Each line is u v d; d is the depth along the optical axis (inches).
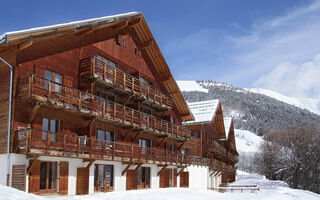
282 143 3125.0
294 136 3029.0
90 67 867.4
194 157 1584.6
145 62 1222.3
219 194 1124.5
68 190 809.5
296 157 2918.3
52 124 798.5
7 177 675.4
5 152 692.7
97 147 863.7
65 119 828.0
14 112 706.2
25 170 704.4
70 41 869.8
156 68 1298.0
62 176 794.2
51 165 772.6
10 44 669.3
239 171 3865.7
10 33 657.6
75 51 883.4
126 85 1016.2
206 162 1699.1
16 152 691.4
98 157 859.4
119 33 1080.8
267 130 7411.4
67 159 813.2
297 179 2896.2
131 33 1149.7
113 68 959.6
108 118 916.6
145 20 1127.6
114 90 1013.8
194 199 831.1
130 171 1045.8
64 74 837.8
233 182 2554.1
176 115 1435.8
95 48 960.3
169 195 855.7
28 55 748.0
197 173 1566.2
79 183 837.2
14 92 709.9
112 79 981.8
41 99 716.7
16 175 687.7
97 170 912.3
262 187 1918.1
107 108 919.0
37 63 767.1
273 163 3127.5
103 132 977.5
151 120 1149.1
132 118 1027.9
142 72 1193.4
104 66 916.0
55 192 773.3
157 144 1267.2
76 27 814.5
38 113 758.5
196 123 1770.4
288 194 1409.9
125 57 1099.3
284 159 3002.0
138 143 1135.0
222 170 2054.6
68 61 856.3
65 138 764.6
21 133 698.8
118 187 987.3
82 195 806.5
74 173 833.5
